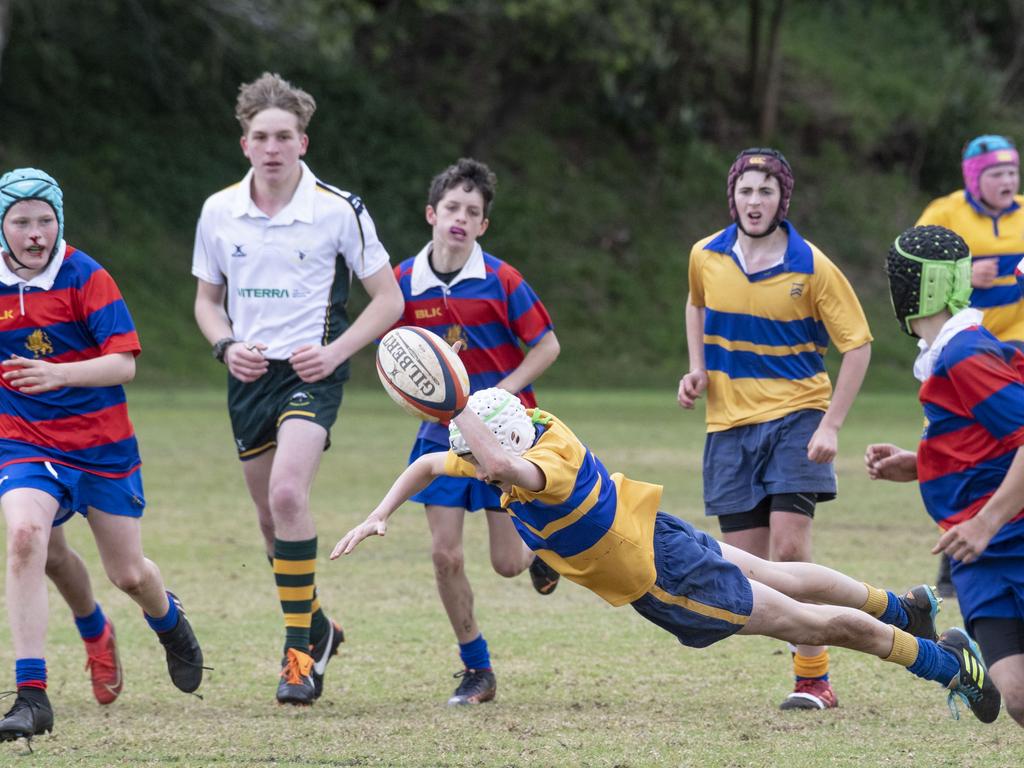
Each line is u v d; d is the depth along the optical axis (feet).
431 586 98.32
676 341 384.06
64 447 62.59
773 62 465.88
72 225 353.92
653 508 55.06
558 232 410.93
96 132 381.19
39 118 377.50
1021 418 46.91
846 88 499.92
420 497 69.31
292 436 70.18
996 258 99.30
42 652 58.85
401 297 73.97
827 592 57.98
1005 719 62.59
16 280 63.10
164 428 212.84
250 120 72.33
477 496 69.87
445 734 59.57
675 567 54.34
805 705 64.44
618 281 399.65
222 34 379.35
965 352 47.80
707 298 71.72
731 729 60.39
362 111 411.75
